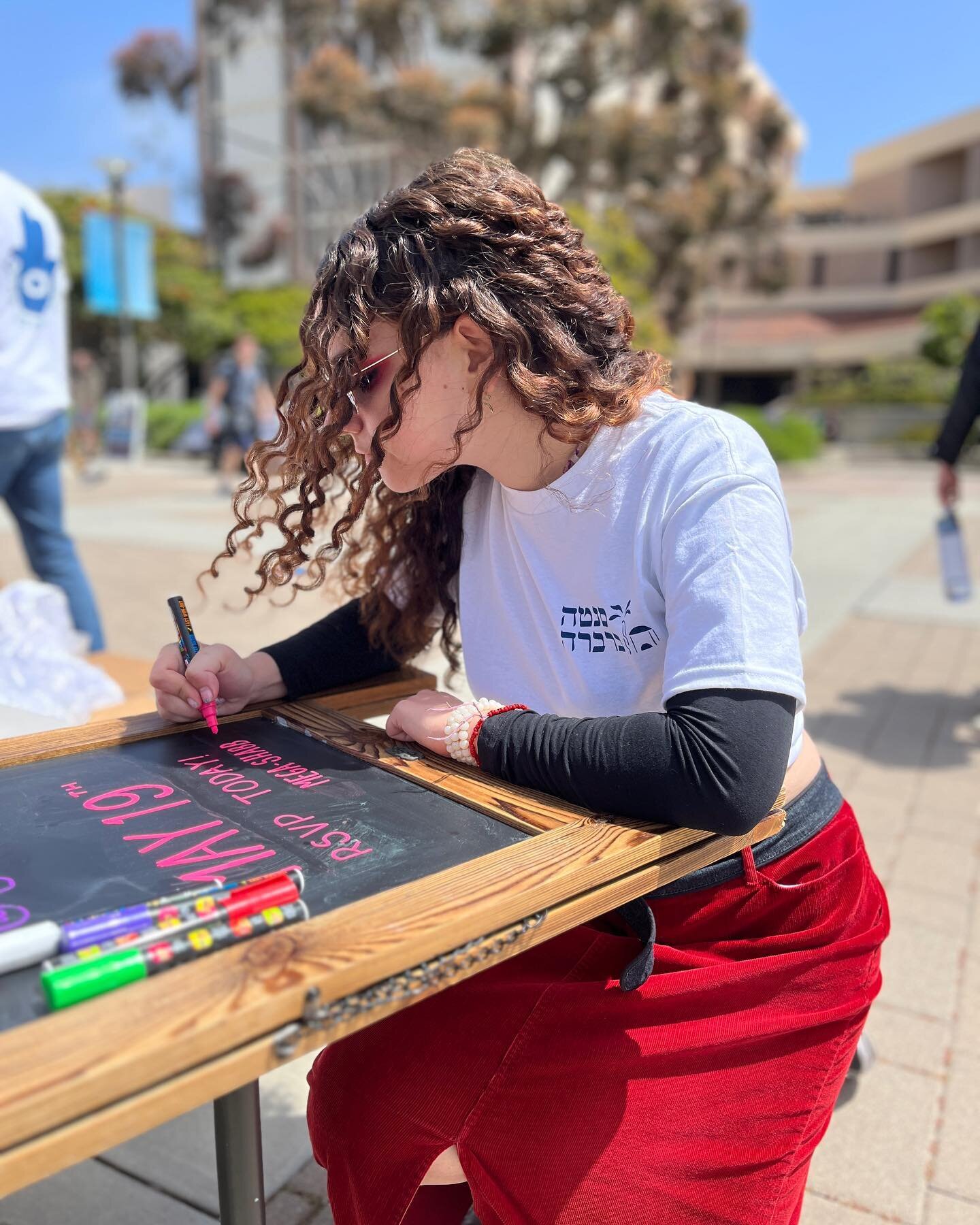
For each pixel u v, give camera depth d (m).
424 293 1.06
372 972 0.79
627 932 1.21
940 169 43.28
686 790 1.00
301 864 0.98
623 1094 1.09
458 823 1.08
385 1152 1.11
